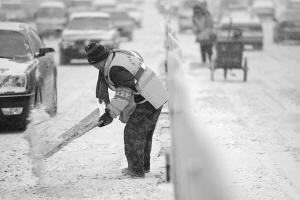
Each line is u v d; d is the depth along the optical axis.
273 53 68.31
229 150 21.08
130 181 16.33
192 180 7.67
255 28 71.75
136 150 16.64
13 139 23.22
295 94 35.81
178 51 13.09
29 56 26.94
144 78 16.19
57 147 15.99
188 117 8.80
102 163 19.02
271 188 16.36
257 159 19.73
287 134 24.09
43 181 16.44
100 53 15.97
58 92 37.91
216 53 43.16
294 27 82.25
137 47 75.81
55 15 95.81
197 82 42.12
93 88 39.72
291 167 18.78
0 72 24.89
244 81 42.84
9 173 17.83
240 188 16.30
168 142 22.05
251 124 26.19
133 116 16.56
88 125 16.03
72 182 16.47
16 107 24.78
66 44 57.75
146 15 169.38
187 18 101.25
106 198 14.81
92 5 121.75
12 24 29.06
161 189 15.46
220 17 75.94
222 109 30.16
